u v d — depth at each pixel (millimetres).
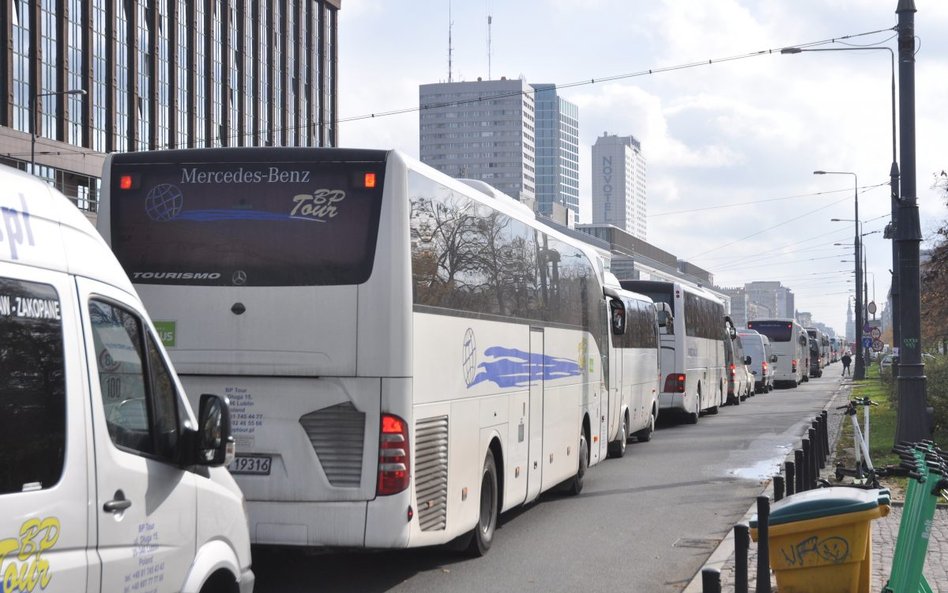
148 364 4895
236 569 5574
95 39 68375
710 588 6207
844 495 7961
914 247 18578
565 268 14484
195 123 79750
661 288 29484
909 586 6711
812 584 7945
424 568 10281
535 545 11625
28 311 4035
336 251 8664
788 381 61156
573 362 14875
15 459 3895
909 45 18609
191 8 79625
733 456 21375
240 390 8680
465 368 10047
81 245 4523
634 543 11773
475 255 10461
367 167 8734
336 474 8500
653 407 25406
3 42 60750
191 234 8867
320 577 9812
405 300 8602
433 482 9125
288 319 8633
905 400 18531
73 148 65375
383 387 8500
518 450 11961
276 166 8828
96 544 4285
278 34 92688
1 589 3744
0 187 4047
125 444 4617
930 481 6691
